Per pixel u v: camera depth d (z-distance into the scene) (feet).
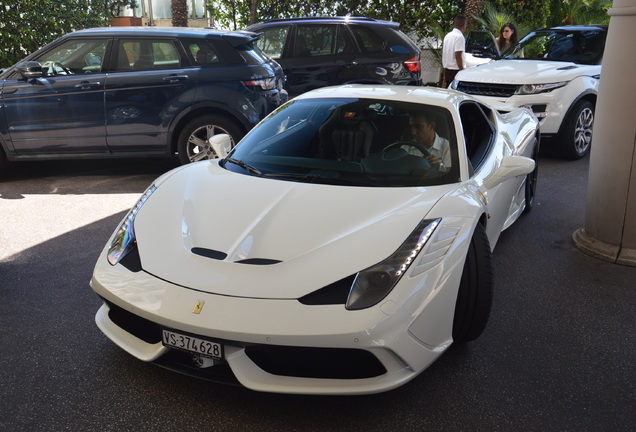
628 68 13.09
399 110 11.73
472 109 13.15
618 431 8.04
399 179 10.29
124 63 20.72
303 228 8.68
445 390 8.87
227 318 7.47
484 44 42.96
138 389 8.74
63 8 37.88
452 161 10.77
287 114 12.42
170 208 9.71
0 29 33.55
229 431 7.88
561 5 51.96
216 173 10.96
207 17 53.98
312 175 10.49
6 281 12.49
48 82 20.30
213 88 20.83
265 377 7.76
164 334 7.86
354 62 27.73
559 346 10.25
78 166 23.73
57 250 14.34
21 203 18.31
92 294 11.93
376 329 7.45
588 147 25.25
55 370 9.20
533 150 16.57
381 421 8.14
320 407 8.41
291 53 27.96
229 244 8.51
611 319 11.30
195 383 8.91
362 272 7.86
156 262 8.47
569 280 13.08
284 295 7.60
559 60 26.32
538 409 8.47
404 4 45.16
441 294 8.20
